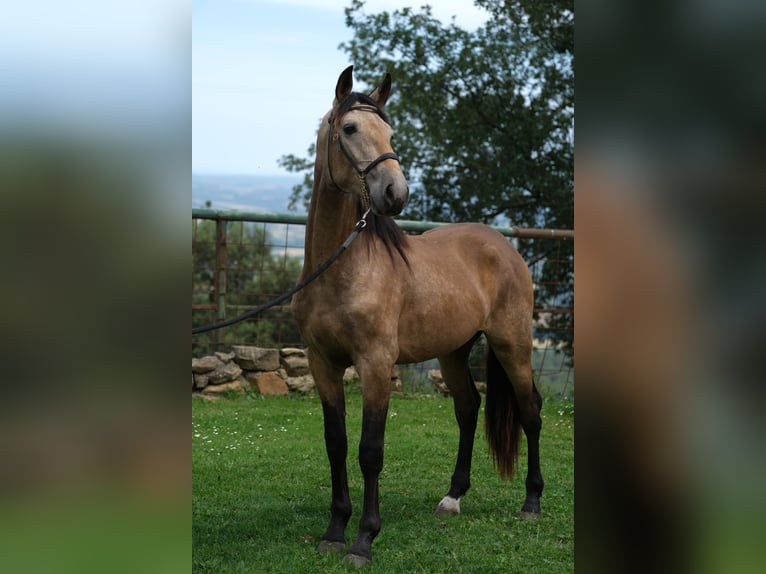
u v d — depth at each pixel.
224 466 5.08
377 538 3.73
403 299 3.71
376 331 3.51
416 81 14.87
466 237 4.32
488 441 4.41
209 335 7.72
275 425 6.38
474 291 4.08
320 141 3.52
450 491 4.28
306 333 3.62
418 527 3.95
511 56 14.40
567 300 9.19
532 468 4.30
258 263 14.18
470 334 4.09
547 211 14.79
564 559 3.50
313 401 7.44
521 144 14.62
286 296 3.38
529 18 14.34
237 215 7.45
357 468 5.18
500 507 4.39
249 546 3.56
